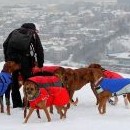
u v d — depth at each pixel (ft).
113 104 33.35
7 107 29.35
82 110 30.99
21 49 30.66
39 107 26.30
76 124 25.63
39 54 31.22
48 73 32.19
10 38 31.17
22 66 30.96
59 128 24.41
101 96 29.19
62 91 26.55
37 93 25.71
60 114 27.50
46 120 27.35
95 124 25.63
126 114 29.48
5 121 27.22
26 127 24.88
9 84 29.04
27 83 25.79
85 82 32.94
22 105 32.17
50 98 26.22
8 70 29.96
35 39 31.07
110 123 25.96
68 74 31.68
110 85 28.91
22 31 31.07
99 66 34.78
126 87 28.94
